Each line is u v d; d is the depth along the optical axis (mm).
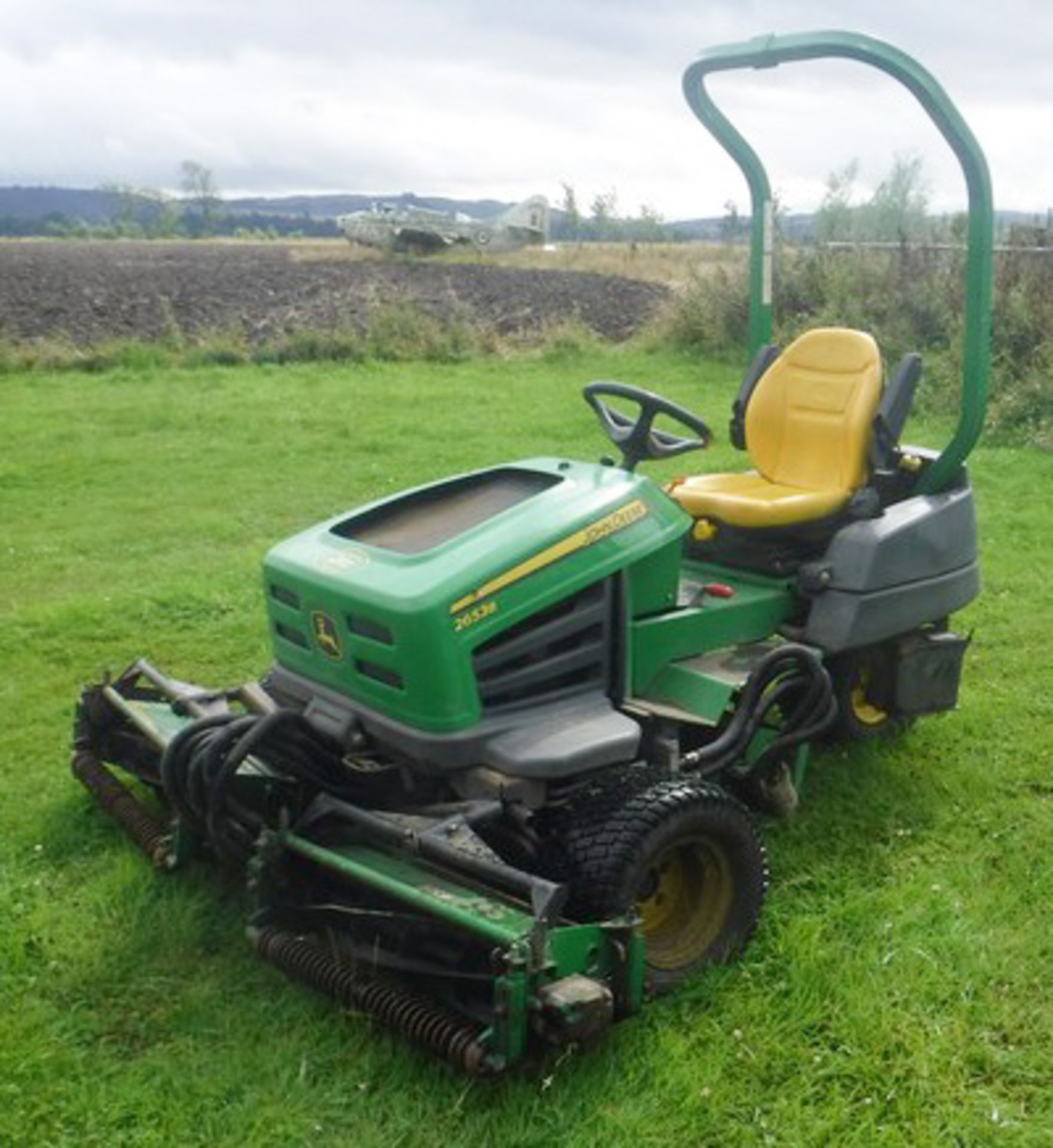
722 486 4184
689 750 3637
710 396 11945
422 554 3121
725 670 3596
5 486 8531
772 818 3830
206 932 3268
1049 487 8102
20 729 4602
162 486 8508
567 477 3459
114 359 13789
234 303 18938
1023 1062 2797
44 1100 2682
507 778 2990
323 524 3564
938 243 13211
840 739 4316
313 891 3141
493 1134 2570
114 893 3414
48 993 3051
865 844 3734
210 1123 2607
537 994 2537
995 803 4008
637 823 2883
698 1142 2570
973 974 3092
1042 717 4676
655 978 2973
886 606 4004
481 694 3068
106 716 3893
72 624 5699
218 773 2969
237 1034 2875
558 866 2912
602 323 17609
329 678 3264
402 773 3205
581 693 3277
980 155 3814
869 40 3824
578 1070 2746
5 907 3396
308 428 10414
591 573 3225
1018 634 5516
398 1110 2625
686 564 4188
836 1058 2793
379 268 24984
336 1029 2871
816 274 13438
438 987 2832
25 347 14211
